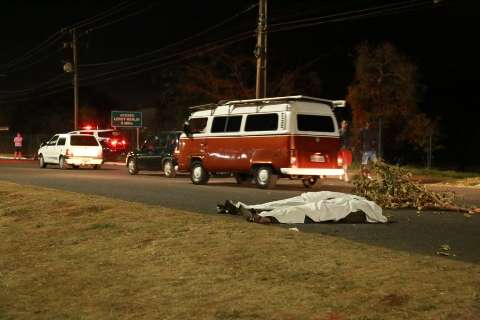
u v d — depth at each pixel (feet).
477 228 32.32
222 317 18.06
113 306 20.49
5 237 32.37
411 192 41.34
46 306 21.45
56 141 97.96
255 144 57.47
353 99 99.25
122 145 121.60
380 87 97.96
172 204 42.75
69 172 85.30
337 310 17.54
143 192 52.11
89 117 190.60
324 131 57.16
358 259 22.43
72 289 22.88
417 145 96.58
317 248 24.40
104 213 35.58
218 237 27.22
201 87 123.34
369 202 34.81
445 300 17.60
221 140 60.29
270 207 35.53
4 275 25.75
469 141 109.60
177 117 128.77
